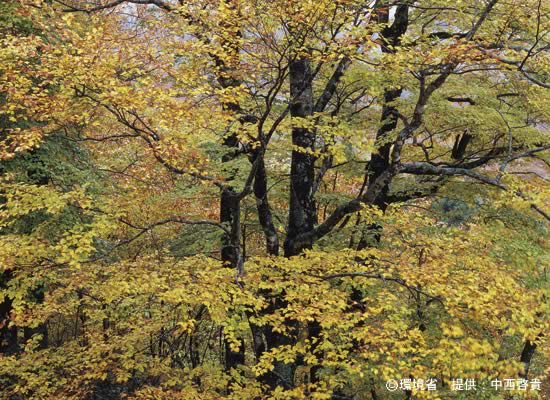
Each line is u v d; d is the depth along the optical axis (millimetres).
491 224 9430
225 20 5992
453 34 9156
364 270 6926
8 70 6273
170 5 7781
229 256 9977
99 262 9172
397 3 8328
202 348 15273
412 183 10227
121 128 10078
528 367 11328
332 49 5832
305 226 9195
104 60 5820
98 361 8656
